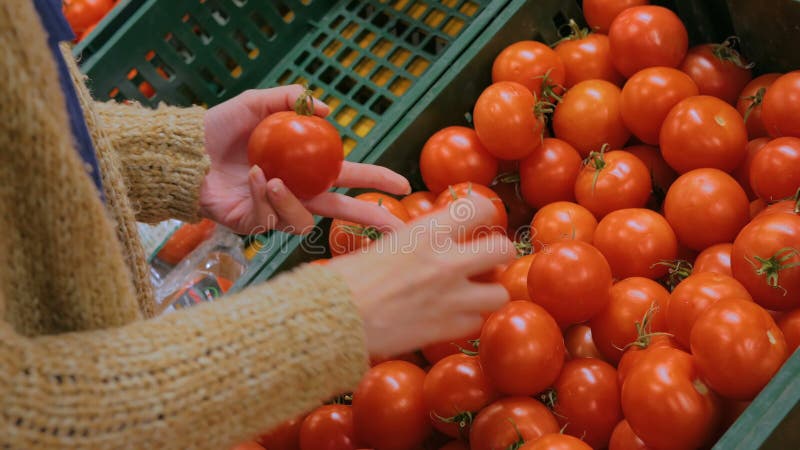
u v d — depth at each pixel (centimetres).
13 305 69
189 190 116
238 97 120
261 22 205
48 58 63
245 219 119
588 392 115
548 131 163
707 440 104
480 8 174
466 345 126
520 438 107
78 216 67
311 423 129
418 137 157
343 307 74
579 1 181
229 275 178
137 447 66
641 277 125
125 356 67
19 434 60
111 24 182
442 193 144
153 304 107
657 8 151
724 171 136
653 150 152
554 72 154
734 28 159
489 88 146
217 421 69
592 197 140
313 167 111
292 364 72
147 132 113
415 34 200
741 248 113
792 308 112
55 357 64
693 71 152
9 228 66
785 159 125
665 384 103
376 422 122
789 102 130
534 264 118
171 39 201
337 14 193
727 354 99
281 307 73
